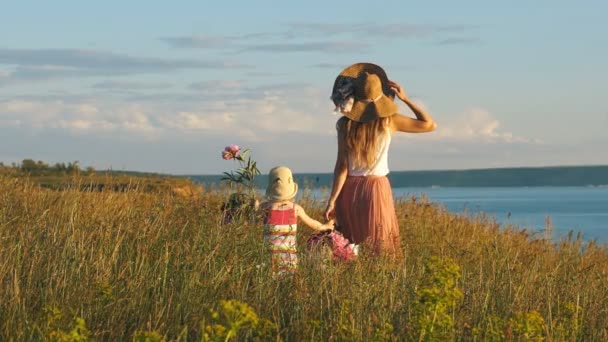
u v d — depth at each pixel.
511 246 11.20
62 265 6.52
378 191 9.30
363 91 9.48
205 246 7.38
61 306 5.72
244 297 6.35
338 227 9.52
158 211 8.92
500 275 7.93
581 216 65.44
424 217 12.91
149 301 6.03
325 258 7.84
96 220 8.24
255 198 9.50
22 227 7.78
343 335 5.29
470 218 14.46
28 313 5.62
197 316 5.70
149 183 10.82
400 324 5.61
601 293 7.78
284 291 6.68
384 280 6.95
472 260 9.02
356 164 9.39
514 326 5.30
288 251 8.25
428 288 5.13
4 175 10.96
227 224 8.54
